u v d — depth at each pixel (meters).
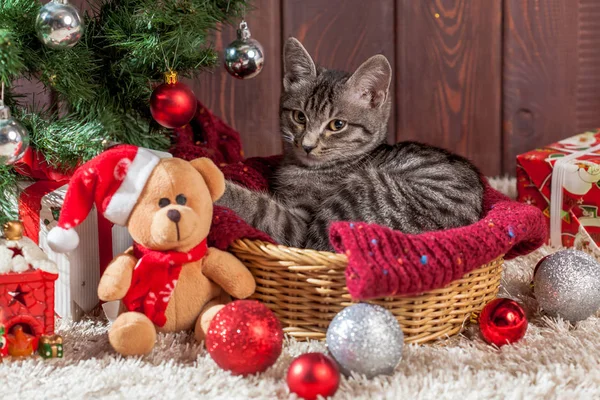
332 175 1.48
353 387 1.10
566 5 1.79
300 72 1.50
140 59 1.29
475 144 1.84
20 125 1.15
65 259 1.25
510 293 1.35
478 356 1.17
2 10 1.18
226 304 1.18
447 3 1.78
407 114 1.82
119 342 1.14
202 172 1.18
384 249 1.13
